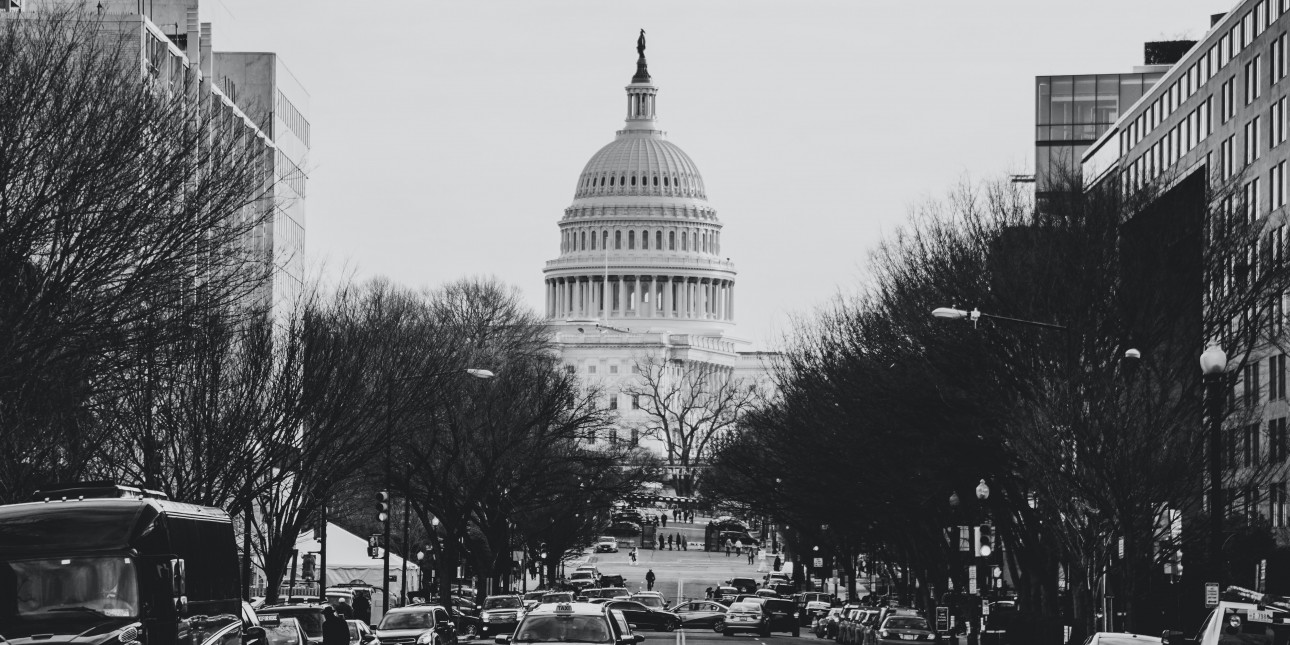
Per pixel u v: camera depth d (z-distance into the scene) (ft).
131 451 212.23
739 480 384.88
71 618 104.27
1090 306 226.38
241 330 233.55
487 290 611.88
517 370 400.26
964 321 231.09
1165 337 226.79
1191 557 234.17
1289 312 286.87
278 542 252.42
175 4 398.83
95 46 196.34
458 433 360.07
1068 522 220.02
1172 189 252.83
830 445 304.71
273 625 149.28
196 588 116.57
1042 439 212.84
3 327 145.59
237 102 426.10
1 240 144.97
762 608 379.96
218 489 232.32
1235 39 330.54
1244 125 323.78
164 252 157.79
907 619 277.23
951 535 306.14
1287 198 299.99
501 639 183.32
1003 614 292.20
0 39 168.55
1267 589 246.27
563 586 487.61
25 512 107.65
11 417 157.89
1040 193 255.50
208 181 168.35
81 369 163.94
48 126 151.23
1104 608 240.12
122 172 155.33
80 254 151.64
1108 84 490.08
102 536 106.11
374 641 195.52
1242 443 286.46
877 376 262.26
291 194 487.61
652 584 592.60
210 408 221.46
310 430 244.42
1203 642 120.98
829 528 395.55
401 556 374.43
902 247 307.58
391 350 296.51
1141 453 205.57
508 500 379.14
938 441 253.44
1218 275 229.45
